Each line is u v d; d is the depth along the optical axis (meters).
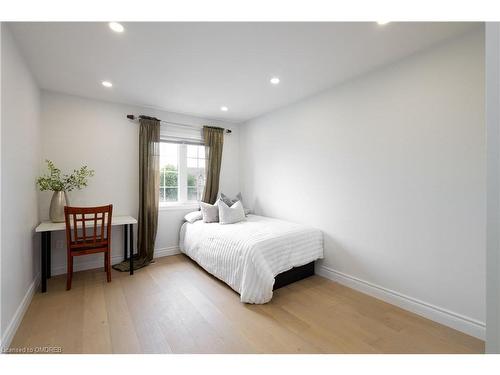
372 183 2.53
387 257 2.41
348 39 1.99
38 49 2.12
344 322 2.06
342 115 2.84
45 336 1.84
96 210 2.72
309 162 3.27
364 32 1.90
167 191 4.02
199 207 4.18
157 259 3.71
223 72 2.57
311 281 2.92
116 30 1.87
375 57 2.27
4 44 1.74
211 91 3.08
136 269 3.27
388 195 2.40
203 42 2.03
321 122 3.10
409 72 2.23
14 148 1.93
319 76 2.66
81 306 2.29
